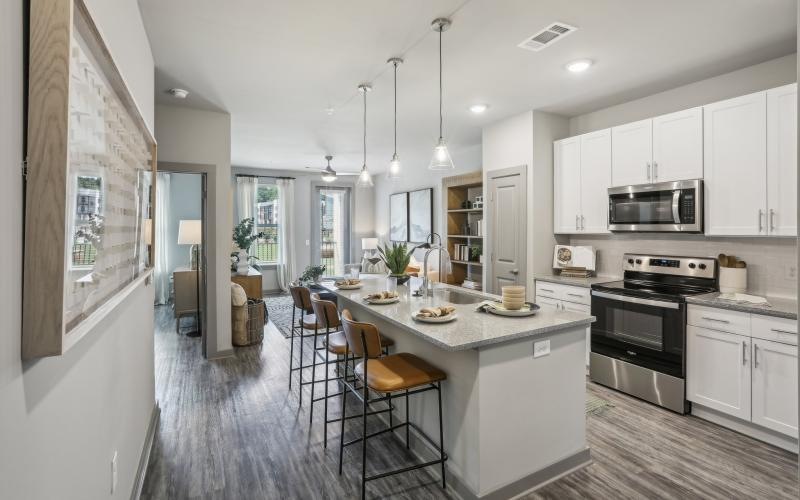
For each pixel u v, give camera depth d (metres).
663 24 2.54
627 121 3.99
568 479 2.27
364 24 2.54
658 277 3.68
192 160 4.20
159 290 7.51
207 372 3.99
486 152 4.85
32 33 0.80
